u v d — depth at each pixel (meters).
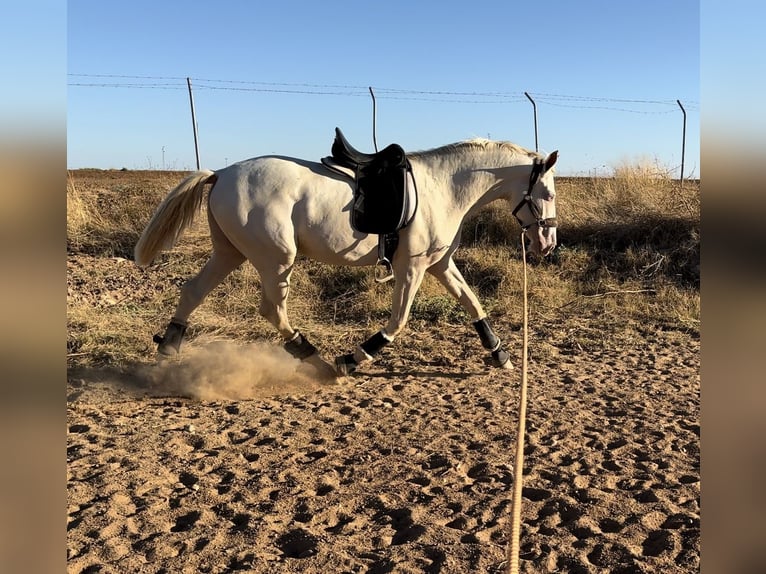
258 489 3.34
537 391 5.08
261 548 2.78
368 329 7.02
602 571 2.62
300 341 5.16
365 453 3.85
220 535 2.88
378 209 4.70
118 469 3.55
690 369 5.73
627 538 2.87
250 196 4.66
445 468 3.64
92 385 5.04
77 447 3.85
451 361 5.93
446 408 4.67
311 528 2.97
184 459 3.72
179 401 4.78
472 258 9.02
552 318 7.55
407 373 5.58
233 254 5.11
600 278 8.68
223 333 6.66
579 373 5.60
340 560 2.67
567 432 4.20
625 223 9.63
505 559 2.69
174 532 2.90
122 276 8.44
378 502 3.23
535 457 3.78
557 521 3.04
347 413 4.58
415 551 2.75
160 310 7.35
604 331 7.05
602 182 11.02
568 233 9.70
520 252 9.43
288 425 4.30
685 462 3.71
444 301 7.70
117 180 15.52
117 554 2.71
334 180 4.73
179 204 4.85
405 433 4.17
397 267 5.01
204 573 2.59
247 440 4.04
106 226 9.72
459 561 2.66
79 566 2.60
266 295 4.91
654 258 8.99
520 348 6.40
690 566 2.62
